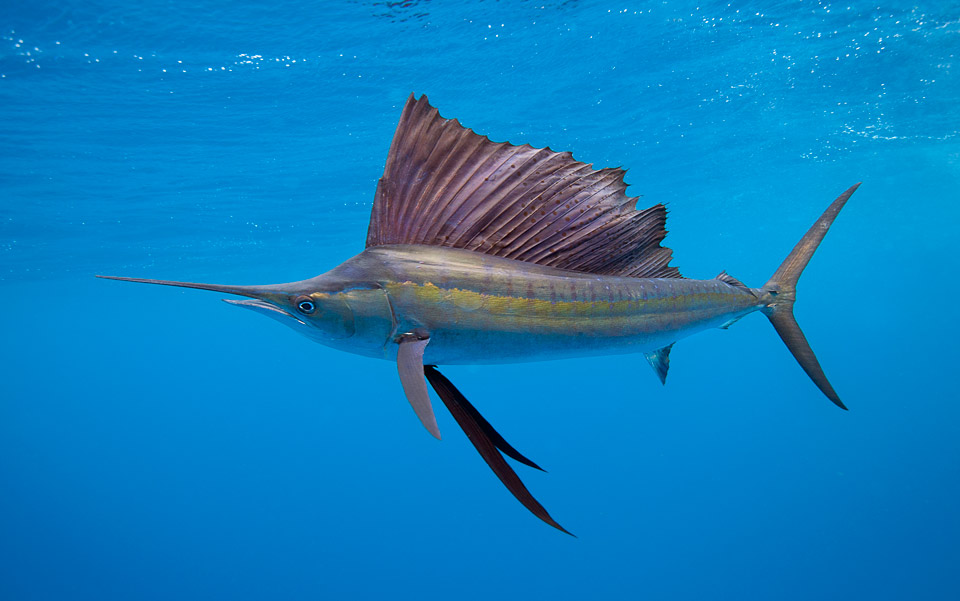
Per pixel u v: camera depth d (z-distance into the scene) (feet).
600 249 8.27
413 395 6.19
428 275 7.11
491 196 7.61
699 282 9.44
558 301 7.68
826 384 10.30
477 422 6.89
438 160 7.42
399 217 7.34
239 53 24.68
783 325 10.62
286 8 22.08
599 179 8.23
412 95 7.30
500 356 7.52
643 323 8.48
